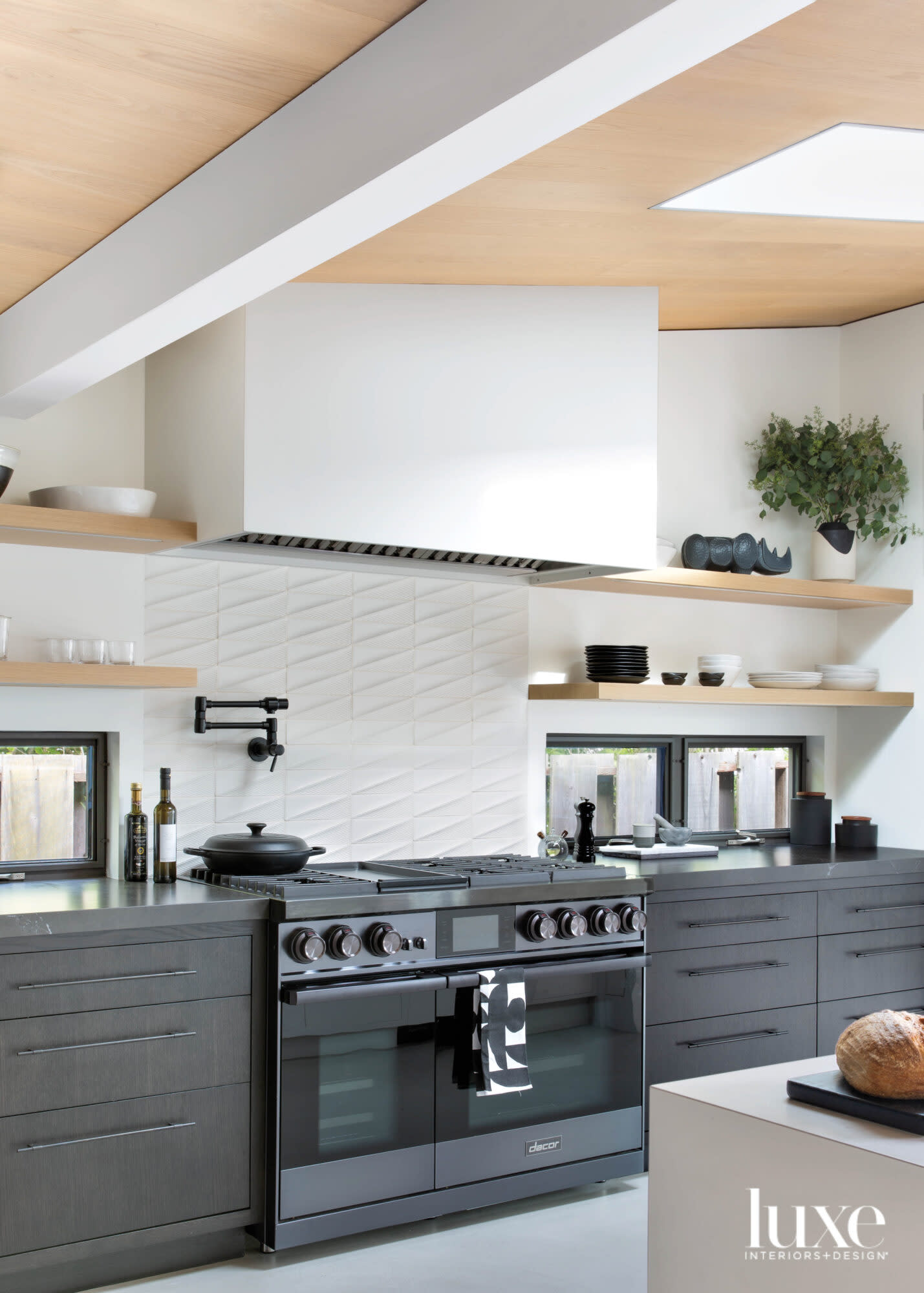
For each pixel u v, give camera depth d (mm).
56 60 2127
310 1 1959
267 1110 3629
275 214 2334
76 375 3281
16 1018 3264
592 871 4391
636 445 4625
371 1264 3619
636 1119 4328
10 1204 3230
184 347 4164
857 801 6059
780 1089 2434
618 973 4309
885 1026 2273
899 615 5906
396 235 3576
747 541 5520
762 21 1629
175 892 3793
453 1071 3910
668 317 5523
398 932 3830
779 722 6012
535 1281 3500
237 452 3814
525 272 4215
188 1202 3496
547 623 5262
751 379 5961
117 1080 3404
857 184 3721
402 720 4820
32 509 3746
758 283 5000
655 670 5590
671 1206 2402
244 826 4441
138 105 2303
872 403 6027
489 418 4270
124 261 2865
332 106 2197
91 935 3389
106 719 4199
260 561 4512
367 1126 3740
